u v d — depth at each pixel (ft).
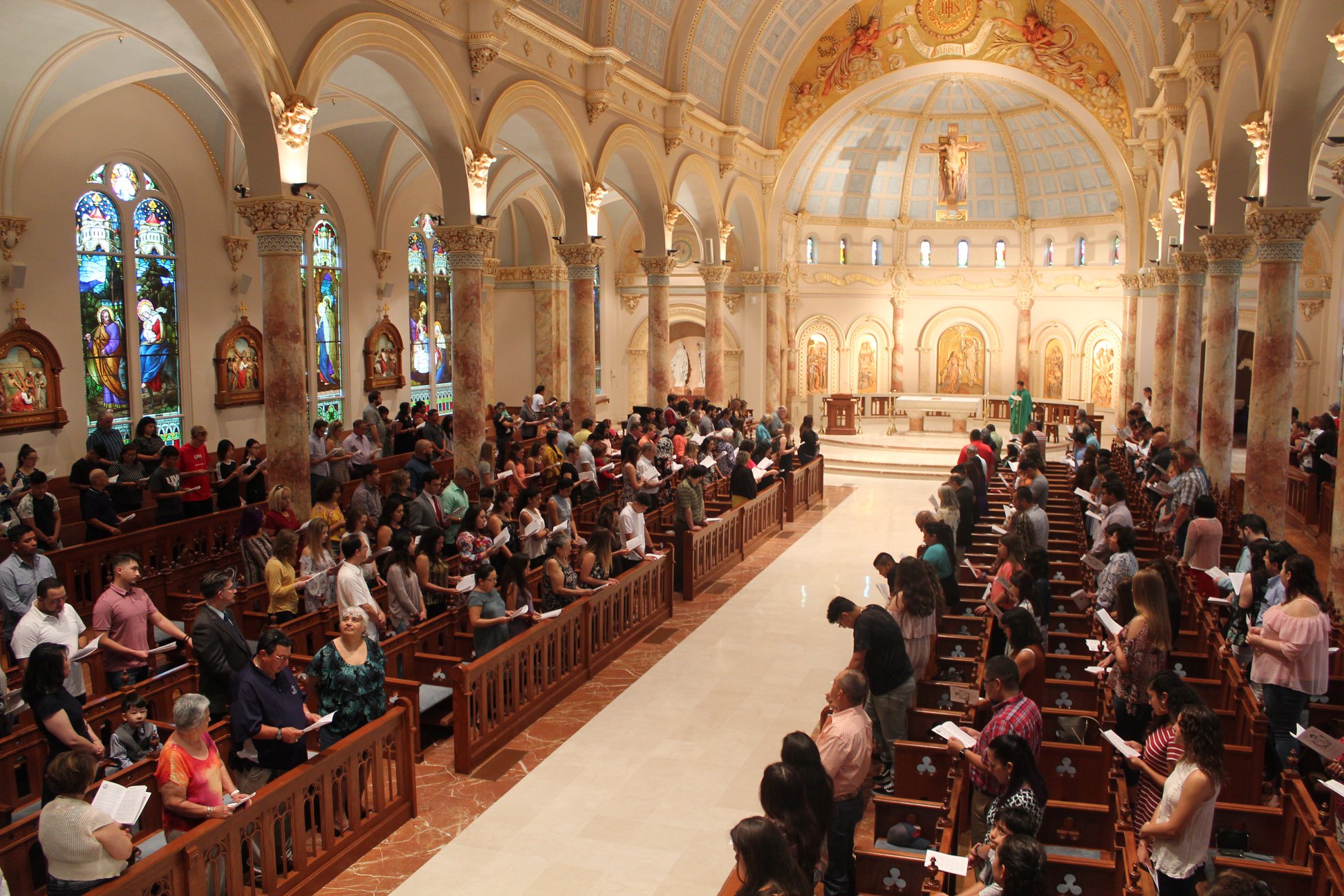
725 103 81.71
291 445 38.73
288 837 22.24
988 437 61.98
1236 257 52.24
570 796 26.43
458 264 49.96
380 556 34.55
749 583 48.32
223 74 35.83
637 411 68.64
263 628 32.68
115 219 54.54
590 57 58.70
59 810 16.99
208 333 60.85
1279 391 42.78
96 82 48.03
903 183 109.91
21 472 36.88
